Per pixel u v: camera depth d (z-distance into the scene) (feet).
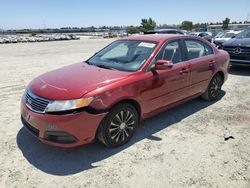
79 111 10.39
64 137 10.53
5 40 109.91
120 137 12.16
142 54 13.91
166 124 14.88
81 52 57.31
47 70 32.50
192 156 11.45
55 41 120.16
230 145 12.42
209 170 10.42
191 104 18.34
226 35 61.72
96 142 12.72
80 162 11.05
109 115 11.32
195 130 14.08
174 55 14.93
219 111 16.96
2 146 12.30
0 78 27.35
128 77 12.18
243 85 23.79
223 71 19.07
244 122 15.14
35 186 9.49
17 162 11.00
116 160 11.18
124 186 9.48
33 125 10.98
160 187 9.42
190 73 15.64
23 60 42.73
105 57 15.34
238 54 28.14
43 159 11.27
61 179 9.91
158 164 10.85
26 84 24.63
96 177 10.03
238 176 10.03
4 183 9.62
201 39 17.46
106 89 11.09
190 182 9.68
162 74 13.61
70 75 12.67
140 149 12.07
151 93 13.19
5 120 15.38
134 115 12.59
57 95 10.69
